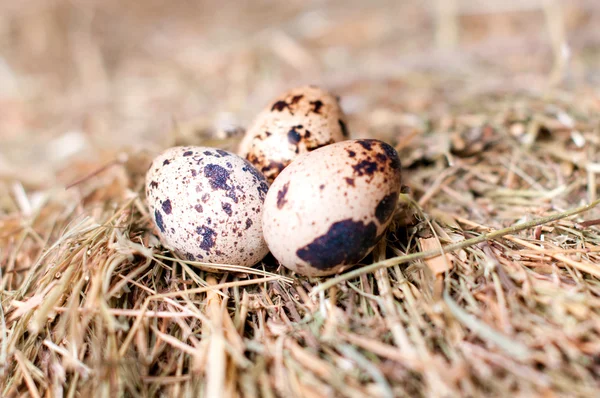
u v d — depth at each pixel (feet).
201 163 0.52
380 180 0.48
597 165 0.61
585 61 0.88
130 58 1.29
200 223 0.51
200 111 0.97
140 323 0.48
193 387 0.45
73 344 0.46
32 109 1.09
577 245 0.52
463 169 0.65
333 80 1.00
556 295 0.46
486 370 0.42
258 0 1.59
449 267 0.49
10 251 0.61
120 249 0.50
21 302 0.51
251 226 0.51
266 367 0.45
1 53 1.26
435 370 0.42
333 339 0.45
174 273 0.52
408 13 1.31
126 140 0.87
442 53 1.05
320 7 1.46
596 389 0.41
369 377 0.43
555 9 1.03
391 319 0.46
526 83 0.82
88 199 0.66
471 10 1.21
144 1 1.56
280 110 0.57
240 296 0.51
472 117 0.72
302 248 0.48
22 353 0.49
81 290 0.50
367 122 0.79
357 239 0.48
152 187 0.53
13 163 0.85
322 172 0.48
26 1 1.40
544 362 0.42
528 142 0.66
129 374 0.46
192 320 0.49
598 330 0.44
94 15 1.42
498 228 0.56
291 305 0.50
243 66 1.12
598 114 0.69
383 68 1.02
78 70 1.24
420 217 0.55
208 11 1.55
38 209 0.65
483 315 0.45
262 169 0.56
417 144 0.69
